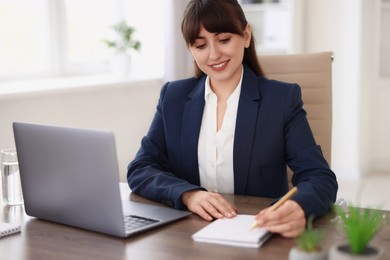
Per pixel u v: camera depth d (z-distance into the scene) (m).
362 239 1.02
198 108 1.88
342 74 4.70
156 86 4.02
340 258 1.02
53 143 1.46
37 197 1.55
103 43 4.18
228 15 1.72
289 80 2.25
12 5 3.55
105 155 1.35
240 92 1.84
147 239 1.38
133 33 4.25
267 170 1.81
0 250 1.34
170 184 1.69
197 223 1.50
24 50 3.65
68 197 1.47
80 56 4.04
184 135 1.88
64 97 3.34
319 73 2.22
